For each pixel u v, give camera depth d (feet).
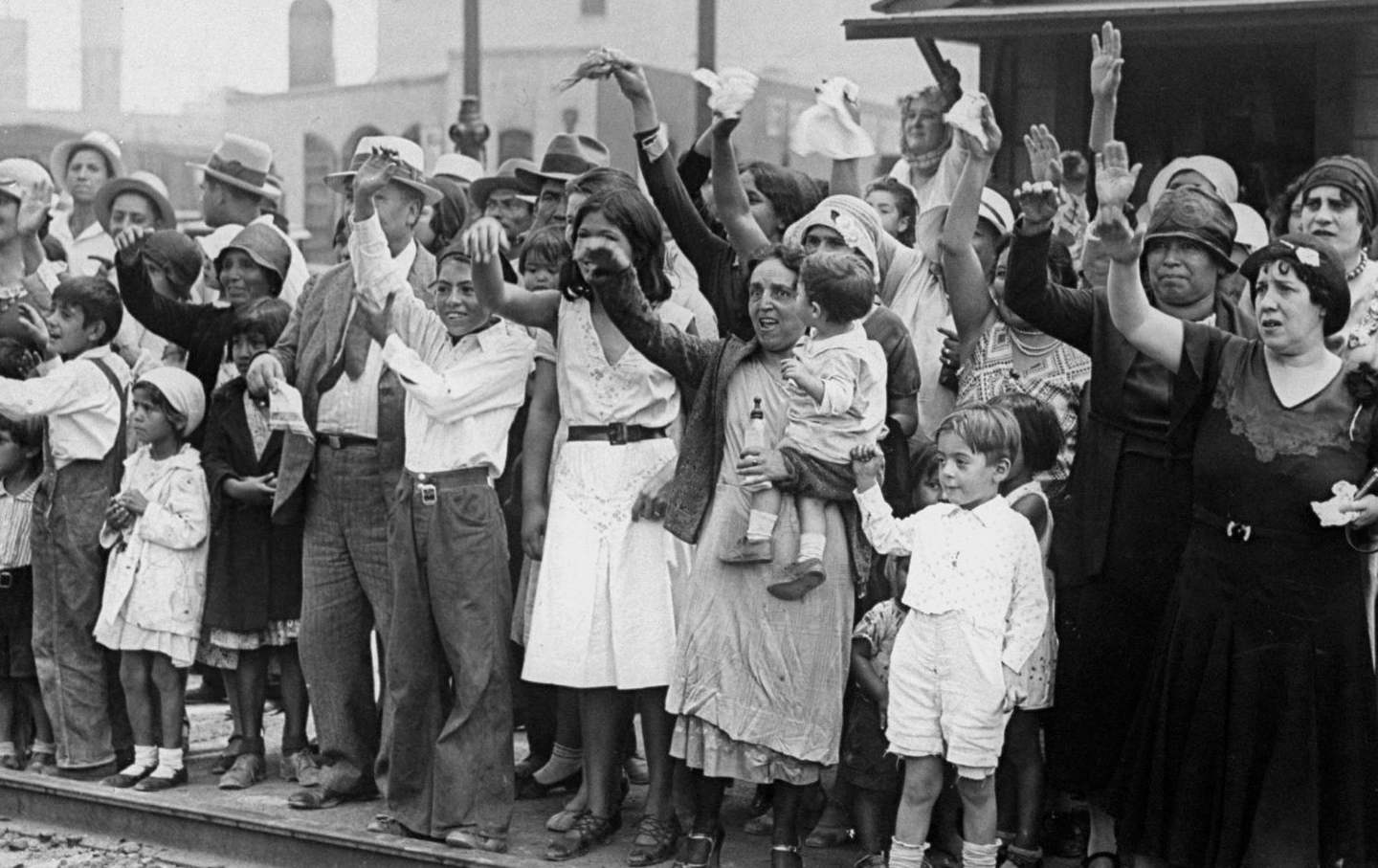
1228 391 18.07
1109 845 19.60
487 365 21.26
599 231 19.95
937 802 20.17
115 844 23.12
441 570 21.18
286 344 23.97
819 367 19.22
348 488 23.12
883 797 20.04
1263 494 17.65
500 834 21.09
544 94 62.18
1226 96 31.76
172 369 25.00
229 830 22.35
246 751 24.79
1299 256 17.46
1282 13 29.27
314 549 23.39
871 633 20.10
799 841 19.84
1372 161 30.45
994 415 18.98
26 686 26.12
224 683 27.84
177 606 24.26
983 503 19.02
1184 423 18.52
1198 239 19.40
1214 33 30.76
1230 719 17.83
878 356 19.53
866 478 18.99
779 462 19.27
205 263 30.14
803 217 22.29
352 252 21.90
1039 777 19.71
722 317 20.76
